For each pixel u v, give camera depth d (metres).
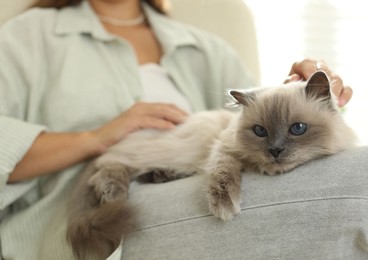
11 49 1.35
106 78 1.40
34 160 1.21
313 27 2.30
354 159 0.90
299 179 0.90
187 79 1.65
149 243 0.96
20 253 1.15
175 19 1.89
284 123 1.03
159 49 1.69
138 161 1.24
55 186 1.27
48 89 1.37
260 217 0.88
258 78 1.94
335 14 2.29
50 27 1.44
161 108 1.33
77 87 1.35
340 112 1.13
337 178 0.87
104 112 1.36
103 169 1.18
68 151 1.23
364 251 0.88
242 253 0.88
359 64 2.33
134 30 1.70
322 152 0.99
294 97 1.06
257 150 1.02
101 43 1.47
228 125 1.23
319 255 0.86
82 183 1.19
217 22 1.90
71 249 1.04
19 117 1.33
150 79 1.55
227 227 0.90
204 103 1.70
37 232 1.21
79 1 1.60
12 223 1.20
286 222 0.87
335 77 1.23
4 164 1.11
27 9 1.60
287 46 2.33
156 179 1.24
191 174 1.23
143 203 1.03
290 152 0.97
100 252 1.00
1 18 1.58
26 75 1.34
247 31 1.92
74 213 1.11
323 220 0.85
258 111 1.08
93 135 1.27
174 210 0.97
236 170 1.01
